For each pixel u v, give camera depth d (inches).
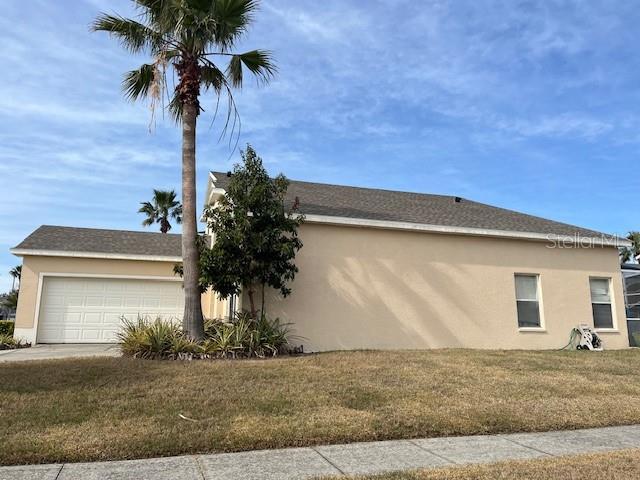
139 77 470.6
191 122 456.1
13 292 1501.0
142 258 668.1
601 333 616.4
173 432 223.8
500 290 584.4
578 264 629.3
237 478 181.6
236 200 454.0
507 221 639.1
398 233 553.9
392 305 535.8
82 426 228.4
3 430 221.0
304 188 674.2
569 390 330.3
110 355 450.0
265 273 450.3
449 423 254.1
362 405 276.5
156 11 438.9
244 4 446.6
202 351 413.1
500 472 185.8
